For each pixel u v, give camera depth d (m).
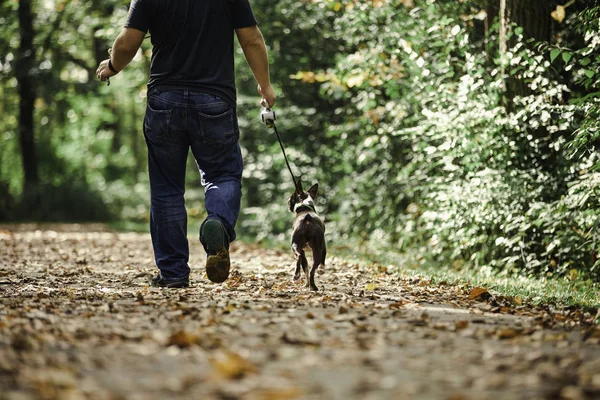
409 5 14.17
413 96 13.64
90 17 32.88
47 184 35.00
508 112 11.59
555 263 10.82
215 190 7.44
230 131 7.59
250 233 22.70
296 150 19.97
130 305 6.39
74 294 7.33
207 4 7.40
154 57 7.54
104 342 4.77
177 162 7.64
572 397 3.59
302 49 20.72
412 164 14.29
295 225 8.15
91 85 33.88
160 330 5.19
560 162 11.26
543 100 10.90
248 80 22.91
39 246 17.17
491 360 4.36
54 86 33.28
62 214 34.91
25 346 4.59
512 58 10.92
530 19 11.55
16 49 32.91
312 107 21.06
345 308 6.11
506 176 11.17
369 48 15.63
